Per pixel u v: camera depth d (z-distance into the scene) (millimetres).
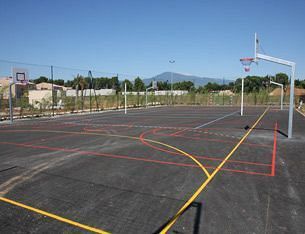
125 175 7656
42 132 16641
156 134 15594
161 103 58750
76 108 37688
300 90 76062
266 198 5934
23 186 6801
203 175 7613
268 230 4582
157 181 7121
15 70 23594
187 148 11422
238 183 6918
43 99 36750
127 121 23547
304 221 4895
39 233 4555
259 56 14211
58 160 9406
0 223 4914
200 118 26297
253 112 34594
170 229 4633
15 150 11156
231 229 4617
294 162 9008
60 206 5605
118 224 4832
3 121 24094
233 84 91625
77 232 4570
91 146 11930
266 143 12500
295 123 21125
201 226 4727
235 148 11383
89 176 7586
